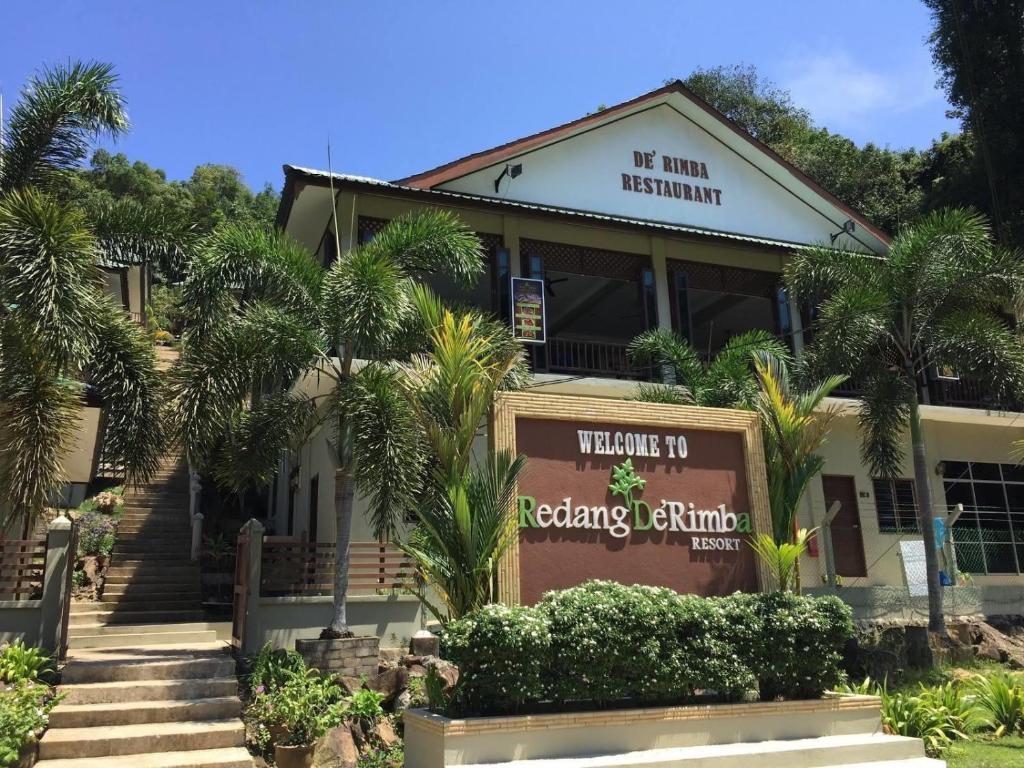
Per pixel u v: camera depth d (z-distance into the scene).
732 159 19.31
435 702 7.35
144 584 14.23
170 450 11.16
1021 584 18.16
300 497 18.28
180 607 13.87
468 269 11.51
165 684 9.34
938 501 18.94
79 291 9.23
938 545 16.45
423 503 8.34
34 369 9.61
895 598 15.47
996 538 19.00
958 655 13.31
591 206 17.52
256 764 8.42
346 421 10.37
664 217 18.16
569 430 8.20
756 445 8.89
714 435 8.83
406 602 12.01
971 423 19.61
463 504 7.41
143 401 10.46
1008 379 13.68
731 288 18.44
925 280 14.00
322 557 11.82
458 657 6.73
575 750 6.69
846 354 13.59
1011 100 22.30
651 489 8.36
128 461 10.38
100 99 11.18
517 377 11.32
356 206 15.07
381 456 9.52
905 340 14.59
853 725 7.87
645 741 6.95
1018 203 22.50
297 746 8.28
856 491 18.03
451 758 6.27
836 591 15.16
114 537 15.72
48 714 8.51
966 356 13.96
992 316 14.94
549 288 18.73
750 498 8.70
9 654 9.26
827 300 15.09
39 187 11.26
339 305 10.03
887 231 28.58
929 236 13.90
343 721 9.02
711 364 14.80
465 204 15.38
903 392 14.35
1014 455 20.19
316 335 10.51
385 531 9.68
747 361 14.11
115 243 11.16
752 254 18.41
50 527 10.39
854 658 12.62
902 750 7.61
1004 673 12.34
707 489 8.60
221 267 10.42
